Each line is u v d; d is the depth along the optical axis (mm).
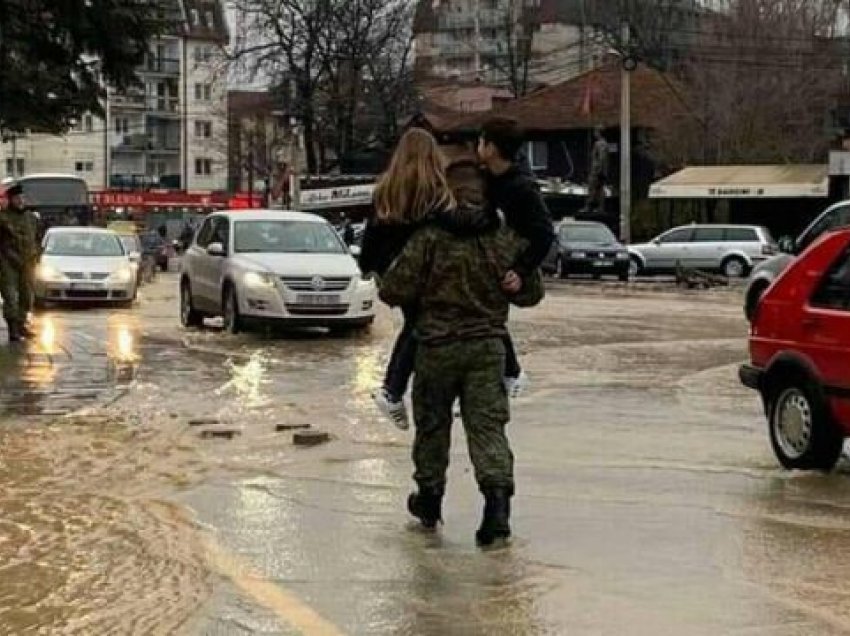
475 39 107000
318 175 72938
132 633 6258
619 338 22656
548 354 19797
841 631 6320
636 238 59375
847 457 11148
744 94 59500
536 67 99438
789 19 63062
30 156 113750
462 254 7734
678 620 6484
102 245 31016
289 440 11789
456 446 11414
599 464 10789
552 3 100250
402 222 7828
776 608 6695
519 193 7863
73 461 10664
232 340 21797
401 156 7859
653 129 63594
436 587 7039
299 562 7535
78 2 22141
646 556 7723
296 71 70812
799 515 8875
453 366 7875
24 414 13164
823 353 10273
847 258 10398
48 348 19875
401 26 73625
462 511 8883
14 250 20797
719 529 8438
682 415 13664
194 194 93250
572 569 7414
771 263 23641
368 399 14625
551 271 47344
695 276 42375
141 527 8391
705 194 54594
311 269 22219
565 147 70812
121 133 118750
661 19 73062
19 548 7852
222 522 8547
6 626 6363
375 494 9453
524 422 13094
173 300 33312
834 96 61469
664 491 9688
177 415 13234
